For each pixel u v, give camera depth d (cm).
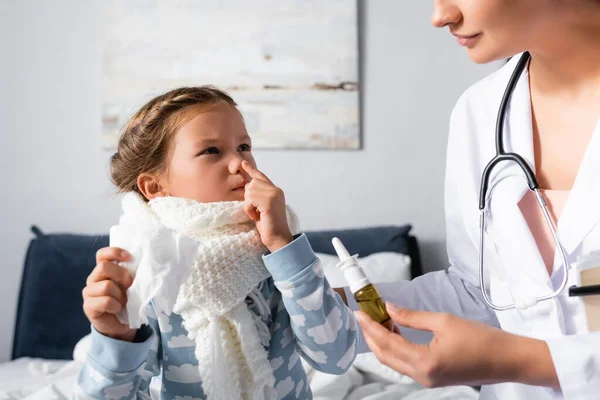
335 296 96
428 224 263
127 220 95
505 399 97
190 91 113
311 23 261
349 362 98
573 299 88
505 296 98
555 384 74
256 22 262
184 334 93
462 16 82
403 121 263
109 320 79
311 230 265
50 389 163
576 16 82
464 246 111
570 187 94
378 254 235
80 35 270
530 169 94
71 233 267
